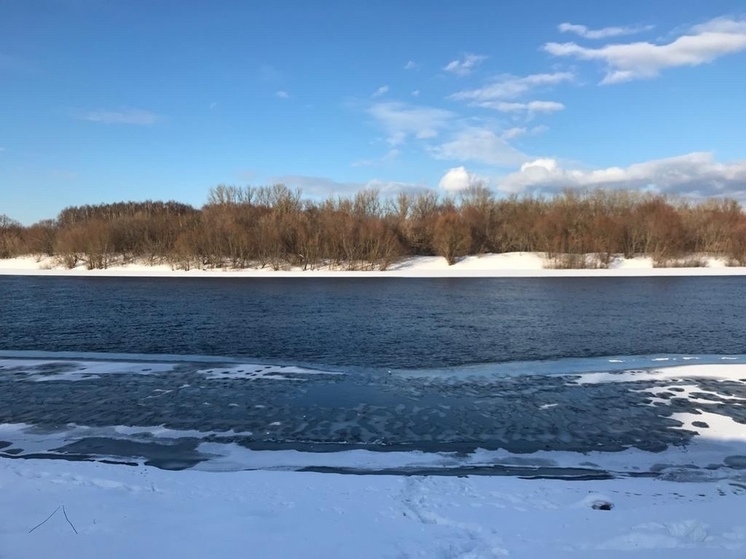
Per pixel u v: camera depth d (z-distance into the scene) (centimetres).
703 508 528
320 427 924
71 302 3148
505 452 804
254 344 1759
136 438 870
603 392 1121
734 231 6256
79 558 409
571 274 5200
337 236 6347
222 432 899
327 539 447
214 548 428
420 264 6400
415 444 844
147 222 7225
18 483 598
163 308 2831
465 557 417
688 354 1554
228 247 6406
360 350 1648
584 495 588
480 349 1658
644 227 6331
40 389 1162
